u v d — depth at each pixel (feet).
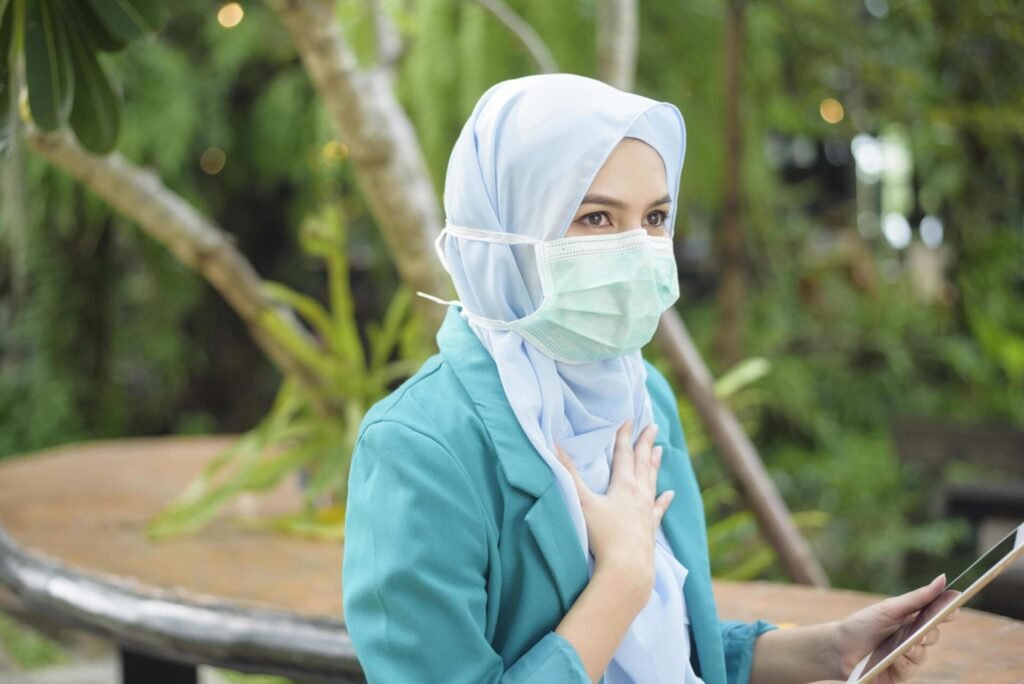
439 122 15.53
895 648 4.99
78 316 24.00
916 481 20.80
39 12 7.44
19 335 24.32
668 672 4.98
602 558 4.75
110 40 7.80
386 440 4.67
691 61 19.17
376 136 9.64
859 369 25.44
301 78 23.16
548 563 4.68
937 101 17.85
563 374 5.03
